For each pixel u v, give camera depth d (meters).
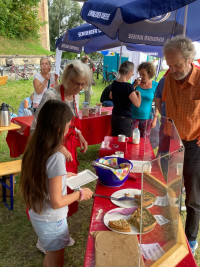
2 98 10.16
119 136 2.76
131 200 1.68
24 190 1.49
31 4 20.80
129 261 1.15
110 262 1.14
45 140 1.41
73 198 1.54
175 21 3.43
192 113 2.10
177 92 2.16
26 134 3.69
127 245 1.25
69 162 2.33
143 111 3.88
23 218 3.14
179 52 1.92
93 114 4.70
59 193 1.43
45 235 1.58
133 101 3.53
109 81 15.77
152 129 2.32
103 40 6.09
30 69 16.02
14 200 3.51
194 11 3.40
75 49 5.62
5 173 3.10
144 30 3.38
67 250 2.61
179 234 1.34
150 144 2.31
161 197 1.19
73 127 2.36
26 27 20.42
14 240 2.78
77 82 2.18
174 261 1.17
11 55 15.98
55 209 1.46
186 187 2.25
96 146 5.70
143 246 1.14
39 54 18.70
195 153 2.15
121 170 1.90
